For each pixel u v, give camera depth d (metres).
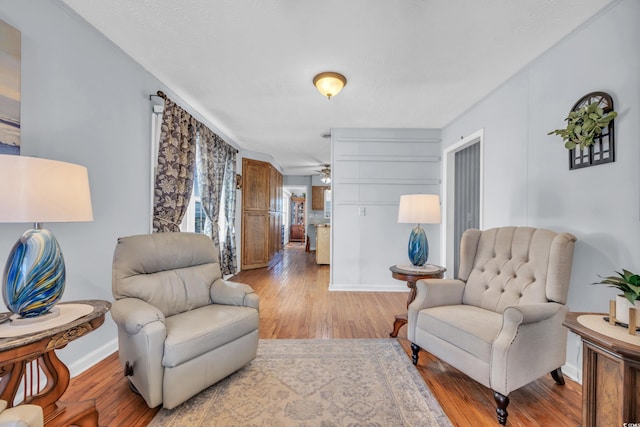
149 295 1.71
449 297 2.00
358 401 1.53
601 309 1.65
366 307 3.16
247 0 1.60
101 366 1.85
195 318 1.66
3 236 1.41
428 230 3.86
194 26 1.84
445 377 1.78
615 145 1.59
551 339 1.51
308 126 3.85
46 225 1.59
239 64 2.29
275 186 6.54
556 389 1.65
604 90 1.66
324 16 1.72
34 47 1.52
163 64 2.31
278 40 1.96
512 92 2.44
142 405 1.47
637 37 1.50
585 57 1.77
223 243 4.50
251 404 1.50
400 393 1.60
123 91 2.18
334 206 3.89
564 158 1.92
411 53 2.10
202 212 3.92
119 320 1.45
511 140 2.45
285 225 10.57
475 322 1.59
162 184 2.60
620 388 1.00
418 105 3.07
